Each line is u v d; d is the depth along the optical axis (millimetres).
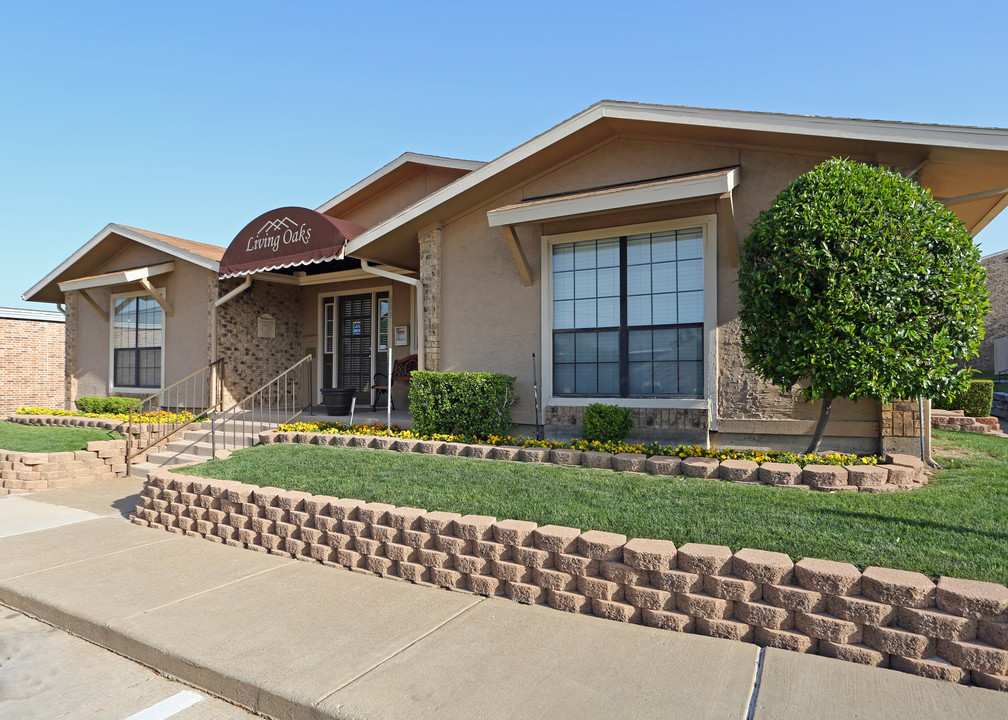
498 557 4660
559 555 4414
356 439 8602
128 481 9953
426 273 9391
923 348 5445
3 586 5078
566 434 8094
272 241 10445
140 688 3705
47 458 9367
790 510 5016
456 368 9148
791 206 5855
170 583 5082
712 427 7340
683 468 6391
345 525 5422
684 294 7629
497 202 8898
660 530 4660
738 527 4637
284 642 3941
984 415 11039
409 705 3189
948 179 7016
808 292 5594
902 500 5258
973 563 3893
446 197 8609
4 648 4258
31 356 18172
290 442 9297
